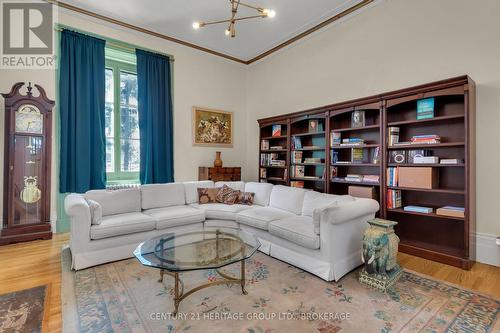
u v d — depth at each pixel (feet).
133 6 12.54
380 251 7.56
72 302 6.75
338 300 6.90
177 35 15.43
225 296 7.09
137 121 15.65
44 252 10.18
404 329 5.73
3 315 6.19
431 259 9.62
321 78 14.80
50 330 5.66
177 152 16.49
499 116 9.04
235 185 14.21
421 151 10.21
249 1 12.07
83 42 13.14
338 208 8.11
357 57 13.05
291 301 6.85
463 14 9.71
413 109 11.09
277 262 9.44
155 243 8.04
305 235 8.49
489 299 6.92
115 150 14.87
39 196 11.72
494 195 9.17
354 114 12.47
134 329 5.72
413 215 11.21
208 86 17.92
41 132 11.62
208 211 11.87
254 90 19.36
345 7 12.61
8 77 11.64
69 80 12.71
